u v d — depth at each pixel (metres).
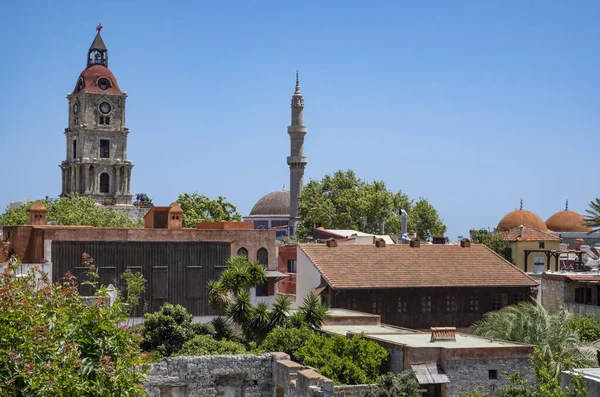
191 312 68.50
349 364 47.72
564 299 81.88
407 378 45.28
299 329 55.06
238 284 63.19
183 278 68.56
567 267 105.25
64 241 64.81
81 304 29.05
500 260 80.50
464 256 80.38
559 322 59.72
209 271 69.56
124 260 66.69
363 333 52.38
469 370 48.00
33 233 65.75
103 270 65.75
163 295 67.69
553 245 106.81
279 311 57.22
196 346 55.47
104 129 176.00
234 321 58.66
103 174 176.38
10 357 25.48
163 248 68.12
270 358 49.34
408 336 54.91
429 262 78.31
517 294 77.69
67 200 145.62
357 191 159.88
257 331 57.50
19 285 28.39
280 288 85.38
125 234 68.19
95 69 178.62
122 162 176.38
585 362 54.25
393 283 73.31
